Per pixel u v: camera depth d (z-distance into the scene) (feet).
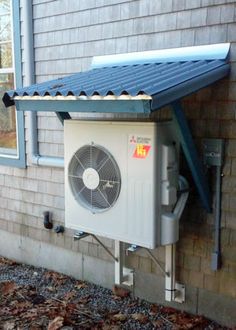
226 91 8.50
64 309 10.18
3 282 12.05
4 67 13.78
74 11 11.09
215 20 8.51
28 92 8.87
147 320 9.55
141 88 7.14
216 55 8.52
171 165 8.43
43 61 12.10
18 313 10.02
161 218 8.54
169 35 9.26
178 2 9.02
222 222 8.88
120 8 10.09
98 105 7.82
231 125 8.52
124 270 10.77
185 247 9.55
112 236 9.01
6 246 14.21
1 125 13.93
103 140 8.80
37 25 12.07
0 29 13.73
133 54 9.91
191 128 9.04
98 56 10.71
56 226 12.41
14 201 13.67
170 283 9.62
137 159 8.41
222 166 8.72
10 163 13.48
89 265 11.76
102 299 10.80
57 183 12.27
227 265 8.96
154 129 8.14
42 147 12.48
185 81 7.55
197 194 9.19
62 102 8.43
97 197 9.14
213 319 9.34
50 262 12.88
